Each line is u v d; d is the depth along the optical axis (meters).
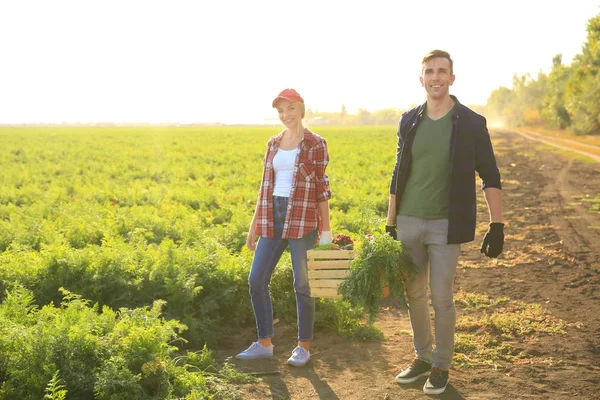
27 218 11.18
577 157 33.81
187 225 10.21
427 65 4.41
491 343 5.65
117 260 6.55
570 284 7.95
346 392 4.54
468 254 9.94
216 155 35.16
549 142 52.50
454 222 4.37
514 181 21.69
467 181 4.39
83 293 6.24
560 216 13.82
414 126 4.51
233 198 14.95
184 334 5.64
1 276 6.52
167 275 6.32
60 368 4.16
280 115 5.01
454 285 7.96
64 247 7.08
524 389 4.57
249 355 5.24
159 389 4.26
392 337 5.91
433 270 4.48
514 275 8.48
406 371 4.75
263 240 5.15
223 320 6.34
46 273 6.52
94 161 31.33
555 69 106.50
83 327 4.53
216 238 9.33
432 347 5.12
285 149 5.05
